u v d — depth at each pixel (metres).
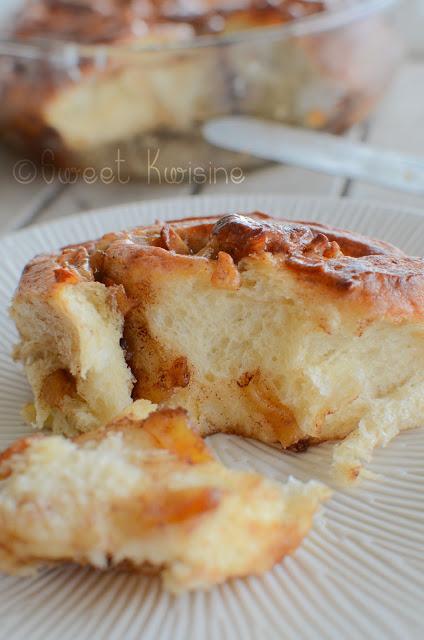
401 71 0.55
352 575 0.22
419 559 0.22
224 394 0.26
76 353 0.25
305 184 0.40
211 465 0.22
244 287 0.25
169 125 0.40
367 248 0.26
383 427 0.25
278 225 0.26
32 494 0.21
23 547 0.21
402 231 0.32
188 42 0.39
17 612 0.21
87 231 0.34
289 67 0.41
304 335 0.25
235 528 0.21
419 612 0.21
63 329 0.25
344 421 0.26
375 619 0.21
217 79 0.40
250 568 0.21
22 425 0.27
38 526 0.21
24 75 0.40
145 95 0.40
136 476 0.21
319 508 0.23
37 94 0.40
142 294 0.26
